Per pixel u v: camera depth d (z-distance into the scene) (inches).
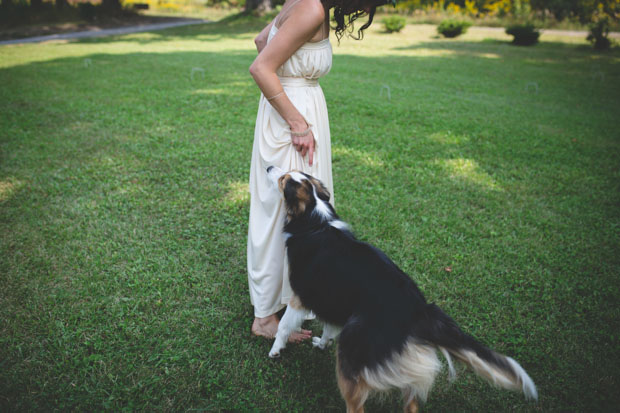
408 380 68.8
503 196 176.1
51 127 241.1
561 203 170.6
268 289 97.1
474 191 179.5
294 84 86.0
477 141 241.9
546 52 677.3
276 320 101.8
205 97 324.8
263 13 1036.5
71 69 424.8
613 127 278.5
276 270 95.9
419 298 75.2
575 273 126.5
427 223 153.3
